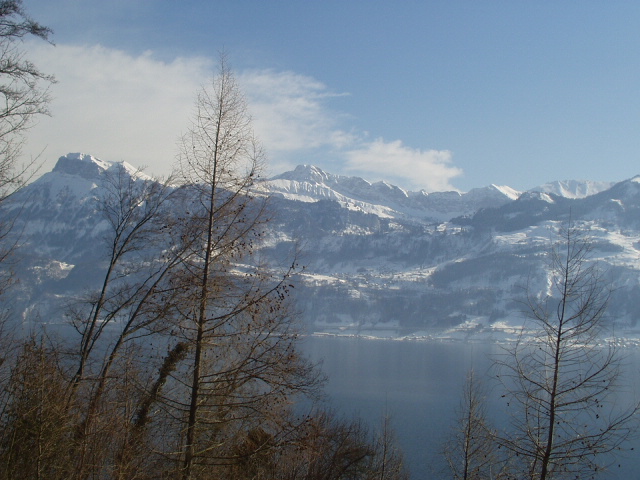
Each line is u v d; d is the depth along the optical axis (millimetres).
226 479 14602
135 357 14109
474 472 21469
